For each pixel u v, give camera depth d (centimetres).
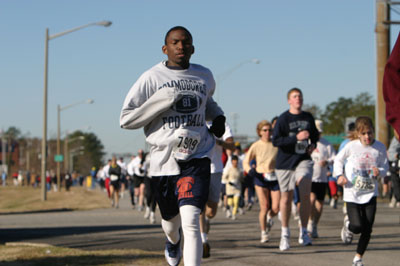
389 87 384
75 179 12156
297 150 1015
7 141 18150
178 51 602
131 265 804
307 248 1021
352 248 1019
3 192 6100
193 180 590
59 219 1939
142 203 2412
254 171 1130
